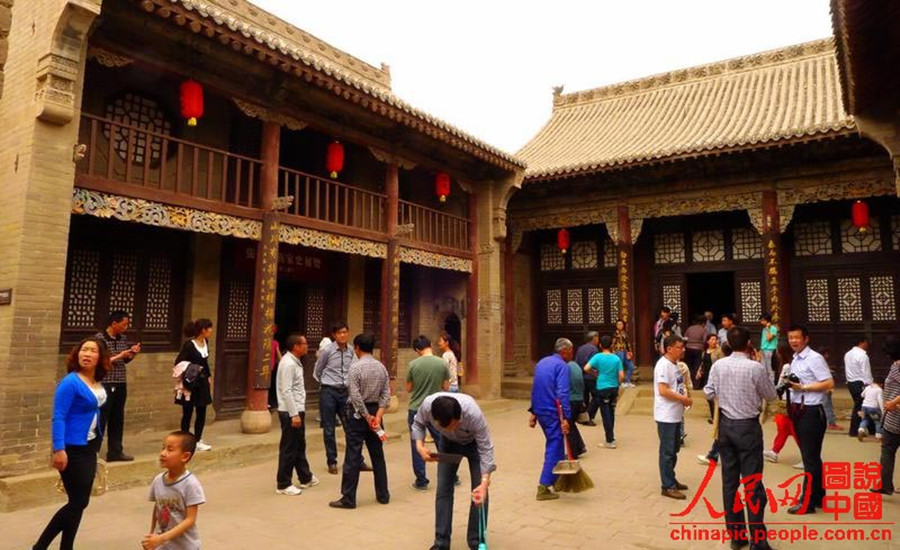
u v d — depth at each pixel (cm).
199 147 1006
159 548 404
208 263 1198
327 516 676
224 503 731
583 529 634
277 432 1075
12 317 739
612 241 1989
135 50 934
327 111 1246
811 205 1698
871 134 1147
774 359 1373
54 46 780
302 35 1644
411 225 1391
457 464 564
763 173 1619
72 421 511
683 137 1862
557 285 2069
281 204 1086
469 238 1697
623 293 1784
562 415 753
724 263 1819
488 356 1658
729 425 580
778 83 2044
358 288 1557
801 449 692
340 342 914
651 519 669
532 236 2119
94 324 1025
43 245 771
